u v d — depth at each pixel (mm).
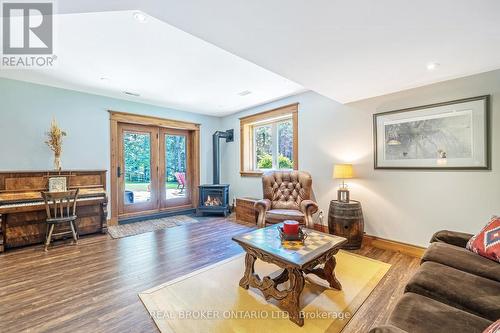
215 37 1704
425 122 2727
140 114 4586
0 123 3266
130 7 1356
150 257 2758
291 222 2031
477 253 1656
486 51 1923
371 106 3176
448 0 1297
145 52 2514
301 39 1731
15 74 3160
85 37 2207
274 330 1531
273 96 4191
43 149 3584
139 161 4730
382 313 1705
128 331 1524
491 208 2350
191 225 4250
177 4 1312
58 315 1686
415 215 2820
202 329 1537
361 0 1297
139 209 4715
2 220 2922
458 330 943
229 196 5605
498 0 1291
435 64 2166
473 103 2422
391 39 1733
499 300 1134
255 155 5168
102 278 2236
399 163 2926
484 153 2371
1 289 2039
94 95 4047
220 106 4891
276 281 1936
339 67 2232
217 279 2205
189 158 5551
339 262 2582
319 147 3775
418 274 1420
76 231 3428
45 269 2434
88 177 3715
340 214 3029
